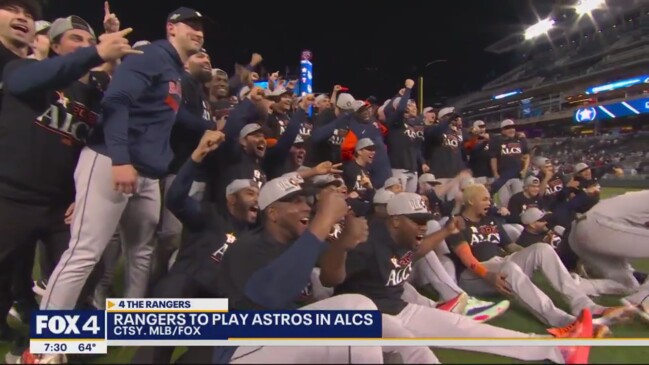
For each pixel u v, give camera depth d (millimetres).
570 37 45875
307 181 3521
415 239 2920
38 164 2701
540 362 2787
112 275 3445
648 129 32062
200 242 2840
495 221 4617
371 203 4594
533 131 40375
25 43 2799
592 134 35688
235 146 3607
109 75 3143
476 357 2863
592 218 3992
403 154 7223
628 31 38938
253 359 2215
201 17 2982
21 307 3227
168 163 2990
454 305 3467
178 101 3023
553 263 3717
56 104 2721
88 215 2629
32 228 2756
